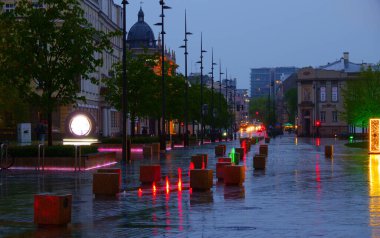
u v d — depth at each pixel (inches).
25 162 1346.0
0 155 1332.4
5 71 1451.8
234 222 583.8
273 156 1980.8
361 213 639.1
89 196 824.3
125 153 1615.4
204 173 879.7
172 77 3184.1
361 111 3720.5
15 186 967.0
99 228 560.1
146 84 2664.9
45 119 2859.3
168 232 532.1
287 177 1131.9
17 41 1476.4
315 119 6259.8
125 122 1633.9
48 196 572.1
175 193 856.9
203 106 3602.4
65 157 1337.4
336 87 6210.6
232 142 4037.9
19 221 605.0
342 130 6181.1
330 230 531.2
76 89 1498.5
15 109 2404.0
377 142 2094.0
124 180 1071.0
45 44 1457.9
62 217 571.8
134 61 2679.6
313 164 1535.4
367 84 3732.8
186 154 2098.9
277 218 608.1
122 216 634.2
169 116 3159.5
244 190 892.6
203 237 505.0
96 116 3843.5
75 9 1481.3
